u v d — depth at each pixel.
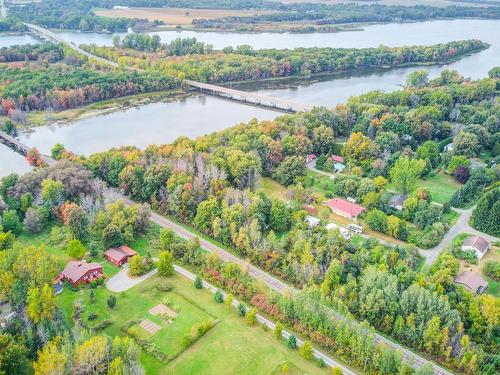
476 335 149.00
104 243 191.12
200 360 142.25
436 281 162.62
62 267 181.25
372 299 154.50
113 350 131.12
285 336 152.38
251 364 141.38
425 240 198.88
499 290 173.25
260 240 192.75
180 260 187.50
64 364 122.25
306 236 189.25
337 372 134.25
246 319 156.75
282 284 175.62
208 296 169.38
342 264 172.88
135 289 171.88
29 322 140.00
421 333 146.88
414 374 128.00
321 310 149.38
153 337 150.12
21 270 154.62
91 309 160.75
